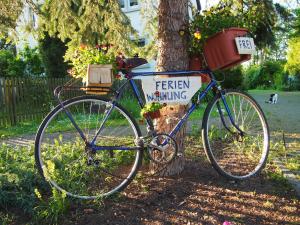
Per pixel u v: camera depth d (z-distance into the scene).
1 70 15.59
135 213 3.16
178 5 3.88
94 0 6.49
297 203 3.33
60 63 14.28
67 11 6.63
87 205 3.30
